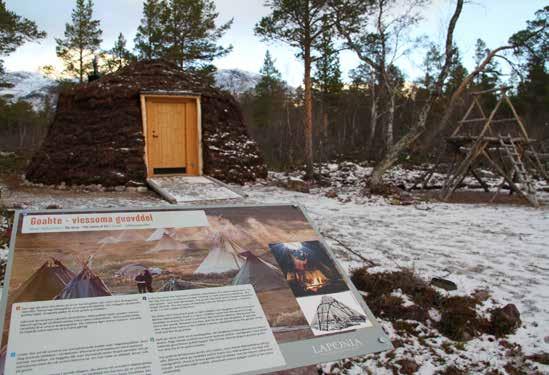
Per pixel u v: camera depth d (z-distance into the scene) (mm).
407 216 10086
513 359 4109
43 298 2670
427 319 4805
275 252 3426
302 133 35688
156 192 11961
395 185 15086
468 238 8062
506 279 5871
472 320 4625
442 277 5832
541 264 6539
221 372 2609
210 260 3195
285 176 17078
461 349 4281
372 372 3914
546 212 10695
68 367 2418
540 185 15484
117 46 31859
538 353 4125
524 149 13812
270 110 44219
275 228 3654
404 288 5328
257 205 3820
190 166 14242
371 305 4957
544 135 26750
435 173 18922
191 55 27125
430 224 9250
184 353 2639
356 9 14430
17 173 16516
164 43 27891
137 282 2896
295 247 3527
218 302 2951
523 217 10062
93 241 3053
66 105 13930
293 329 2965
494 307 4953
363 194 13000
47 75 37312
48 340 2496
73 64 36156
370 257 6715
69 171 12797
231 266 3213
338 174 18062
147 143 13492
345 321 3137
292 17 15820
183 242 3258
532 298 5242
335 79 34938
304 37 16312
